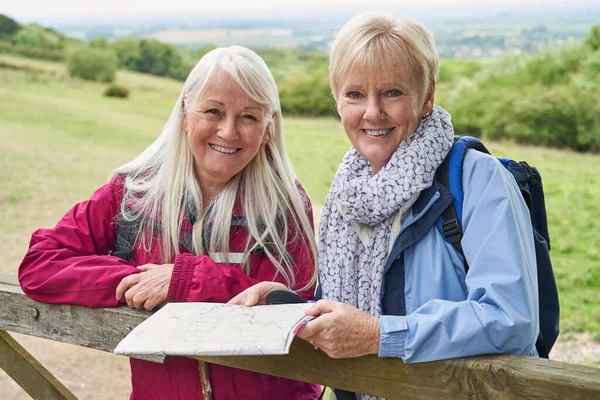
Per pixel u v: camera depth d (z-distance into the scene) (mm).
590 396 1240
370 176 1662
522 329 1351
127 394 4441
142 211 1905
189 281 1710
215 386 1766
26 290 1814
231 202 1865
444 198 1514
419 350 1370
